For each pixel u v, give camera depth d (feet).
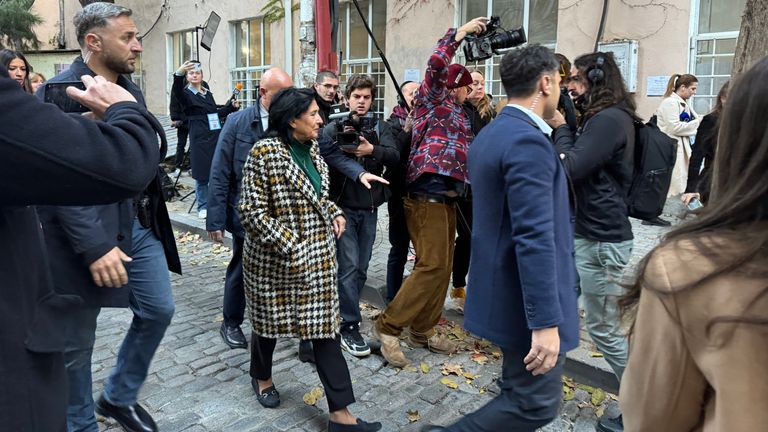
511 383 7.36
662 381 3.23
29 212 3.88
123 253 8.03
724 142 3.27
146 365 9.27
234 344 12.96
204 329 14.14
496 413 7.40
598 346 9.72
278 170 9.11
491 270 7.16
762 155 3.03
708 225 3.20
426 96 11.87
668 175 9.51
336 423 9.47
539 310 6.53
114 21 7.88
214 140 25.46
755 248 2.89
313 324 9.21
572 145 9.53
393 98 34.96
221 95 46.29
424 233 11.78
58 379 3.91
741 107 3.16
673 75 23.50
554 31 29.25
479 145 7.37
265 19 40.83
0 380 3.46
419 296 11.84
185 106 25.36
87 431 8.38
